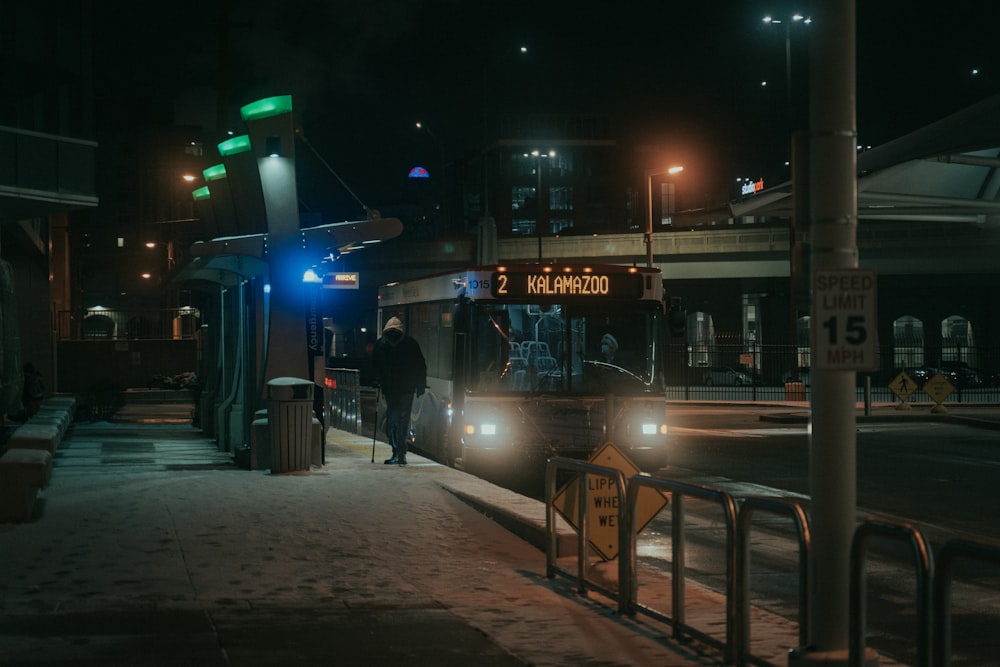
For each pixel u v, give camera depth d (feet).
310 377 55.21
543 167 408.87
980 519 45.78
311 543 34.06
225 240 53.93
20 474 36.99
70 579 28.32
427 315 64.85
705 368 213.05
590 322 55.21
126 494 44.14
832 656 18.49
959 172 97.71
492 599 27.22
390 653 21.66
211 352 79.10
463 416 54.60
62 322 203.21
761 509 20.07
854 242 19.48
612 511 28.40
